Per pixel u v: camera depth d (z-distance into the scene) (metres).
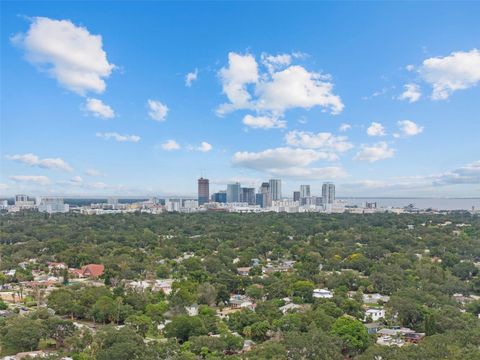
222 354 142.75
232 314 186.38
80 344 148.50
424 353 124.69
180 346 147.12
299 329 162.50
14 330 153.38
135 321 171.75
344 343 147.88
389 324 181.75
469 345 133.50
